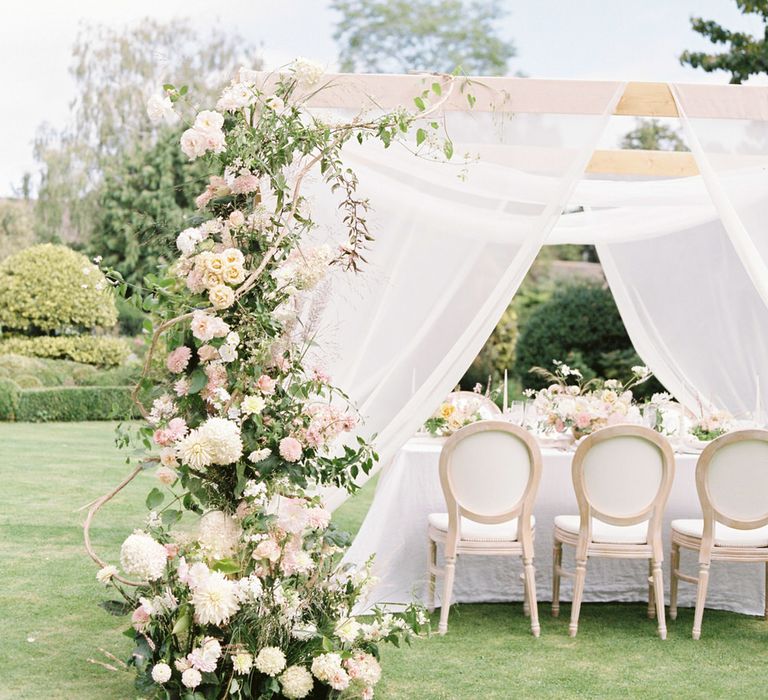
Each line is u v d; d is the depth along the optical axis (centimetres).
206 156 369
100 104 1984
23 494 761
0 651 409
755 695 383
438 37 2075
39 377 1455
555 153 431
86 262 1573
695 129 436
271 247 363
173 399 365
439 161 415
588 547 468
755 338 624
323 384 374
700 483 470
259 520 346
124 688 371
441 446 543
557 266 1650
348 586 373
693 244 639
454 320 431
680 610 526
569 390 578
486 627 477
